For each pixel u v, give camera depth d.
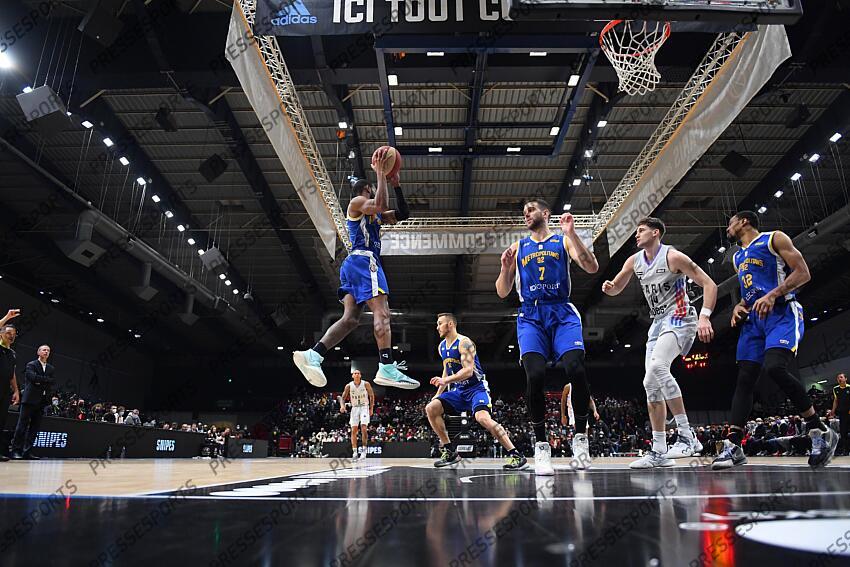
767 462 5.38
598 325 28.34
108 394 27.88
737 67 6.98
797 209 16.66
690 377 32.56
